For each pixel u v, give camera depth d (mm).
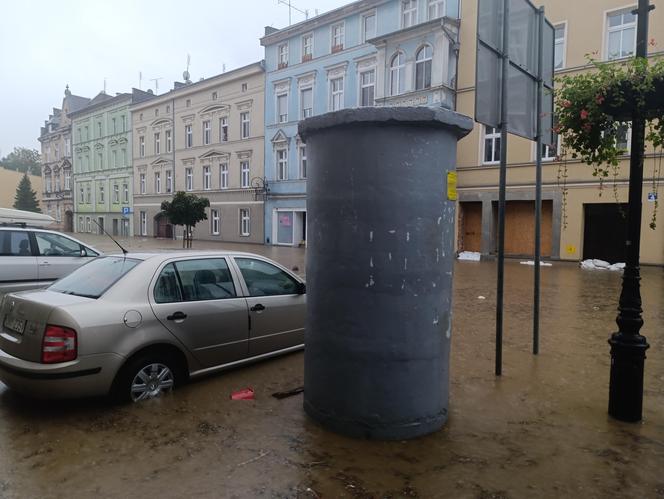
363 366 3734
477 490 3102
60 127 59719
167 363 4730
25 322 4305
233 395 4695
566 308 9625
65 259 9352
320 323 3947
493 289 12398
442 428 3980
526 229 22641
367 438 3766
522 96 5480
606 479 3223
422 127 3650
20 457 3514
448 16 23750
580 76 4090
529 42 5547
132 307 4461
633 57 3996
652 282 13766
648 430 3959
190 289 5008
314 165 3953
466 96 23391
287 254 24938
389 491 3086
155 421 4109
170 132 42312
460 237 24578
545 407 4438
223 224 37469
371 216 3660
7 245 8781
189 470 3328
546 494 3057
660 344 6727
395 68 25062
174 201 28859
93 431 3924
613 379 4184
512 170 22219
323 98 30391
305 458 3490
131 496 3018
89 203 54625
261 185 34281
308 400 4164
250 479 3217
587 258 20656
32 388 4090
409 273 3684
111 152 49906
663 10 18312
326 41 29969
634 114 3893
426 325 3777
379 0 26844
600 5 19625
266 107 33812
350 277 3740
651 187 18312
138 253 5172
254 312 5457
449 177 3863
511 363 5766
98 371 4184
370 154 3639
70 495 3027
